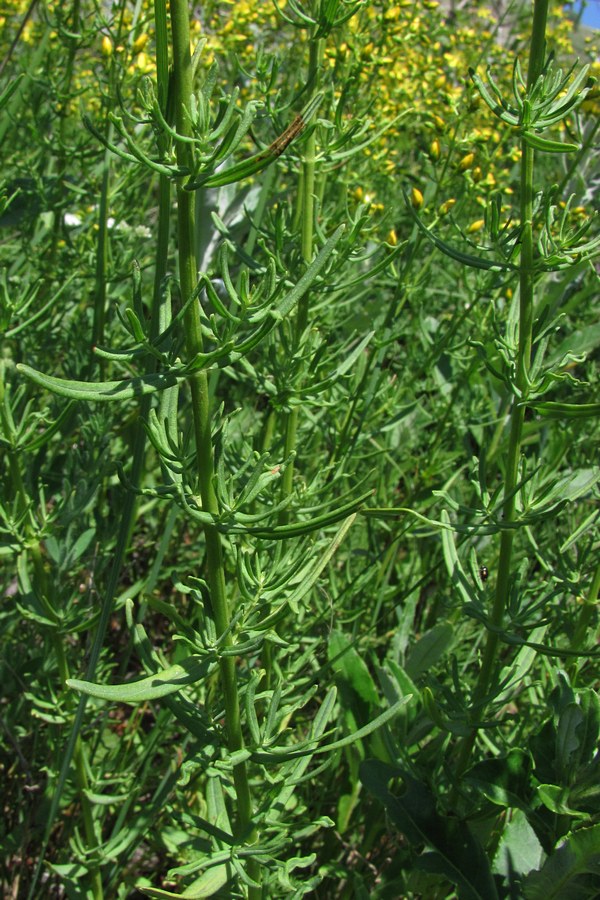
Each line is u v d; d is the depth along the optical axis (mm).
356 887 365
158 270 291
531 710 408
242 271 251
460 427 517
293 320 397
